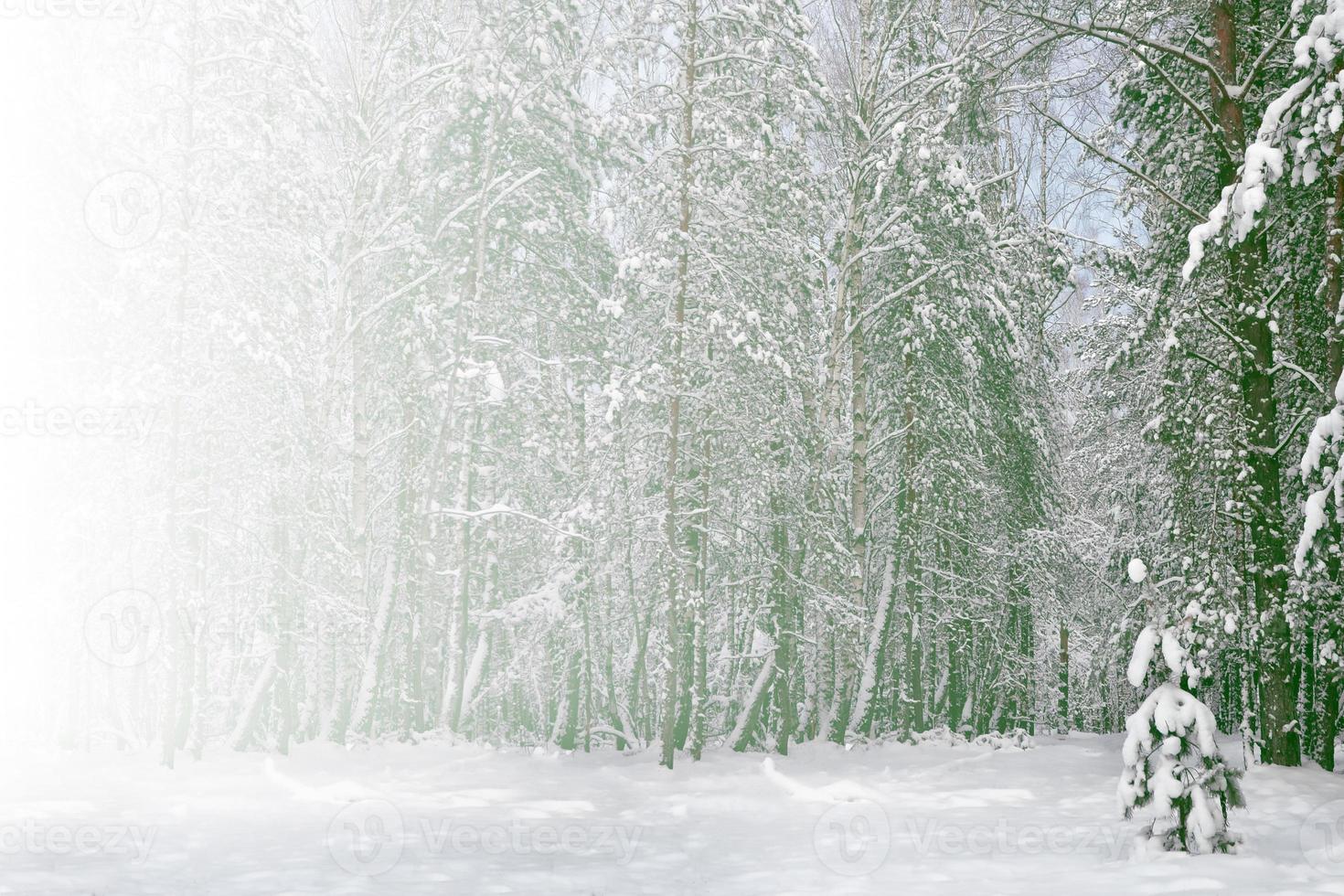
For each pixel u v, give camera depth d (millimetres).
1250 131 17375
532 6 20484
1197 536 16625
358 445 21641
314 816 12336
